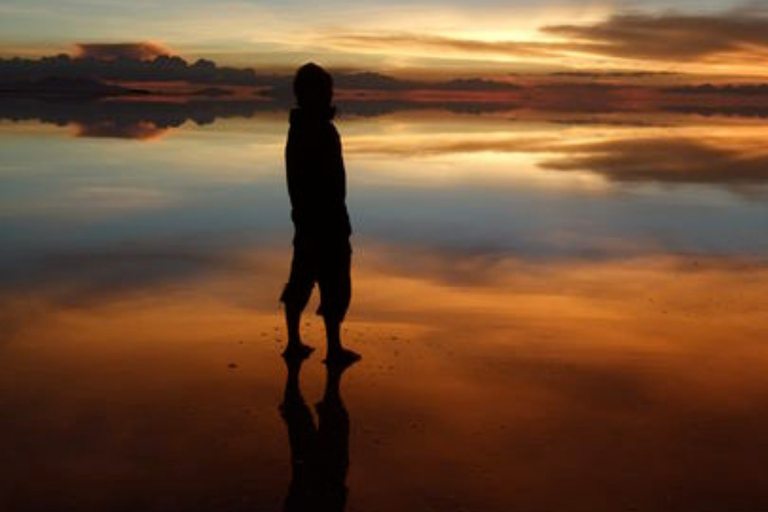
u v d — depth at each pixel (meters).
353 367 4.67
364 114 40.59
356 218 9.80
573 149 19.81
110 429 3.81
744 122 35.91
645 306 5.93
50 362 4.71
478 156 17.69
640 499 3.18
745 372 4.60
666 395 4.26
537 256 7.68
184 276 6.84
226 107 46.19
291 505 3.12
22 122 26.75
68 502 3.14
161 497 3.18
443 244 8.23
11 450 3.58
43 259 7.46
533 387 4.38
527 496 3.20
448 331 5.34
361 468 3.43
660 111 53.19
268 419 3.95
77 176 13.66
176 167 15.04
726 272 7.02
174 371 4.59
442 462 3.49
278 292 6.35
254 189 12.38
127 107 43.09
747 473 3.40
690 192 12.27
